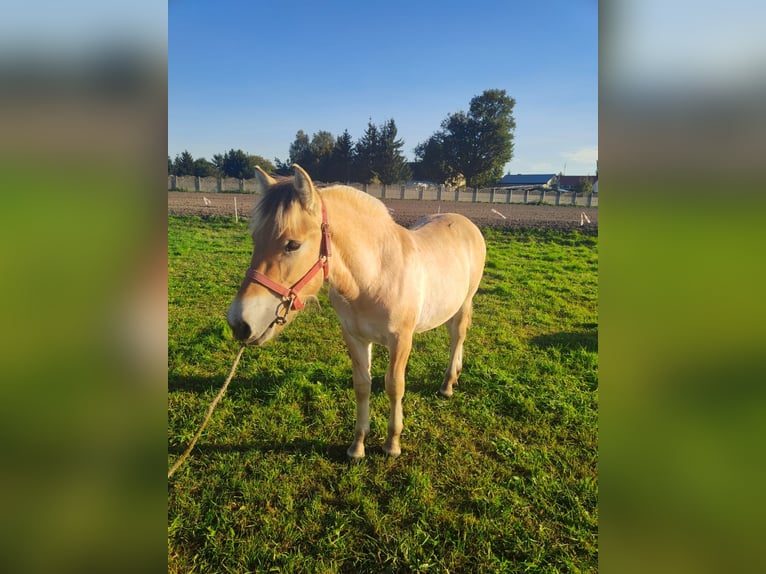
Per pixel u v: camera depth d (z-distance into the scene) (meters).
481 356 4.80
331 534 2.43
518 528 2.49
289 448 3.19
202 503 2.64
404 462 3.06
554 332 5.63
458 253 3.59
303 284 2.38
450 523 2.51
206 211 18.59
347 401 3.78
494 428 3.46
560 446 3.24
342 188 2.70
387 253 2.76
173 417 3.50
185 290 7.09
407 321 2.85
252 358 4.62
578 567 2.26
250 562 2.27
